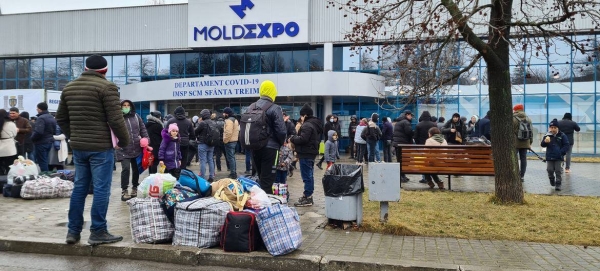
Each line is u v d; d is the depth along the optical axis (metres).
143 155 8.68
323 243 5.59
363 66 24.27
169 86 23.95
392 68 12.38
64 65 29.11
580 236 5.84
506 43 7.73
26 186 8.67
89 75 5.38
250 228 5.18
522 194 7.93
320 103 24.36
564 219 6.71
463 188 10.33
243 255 5.08
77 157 5.39
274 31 24.62
